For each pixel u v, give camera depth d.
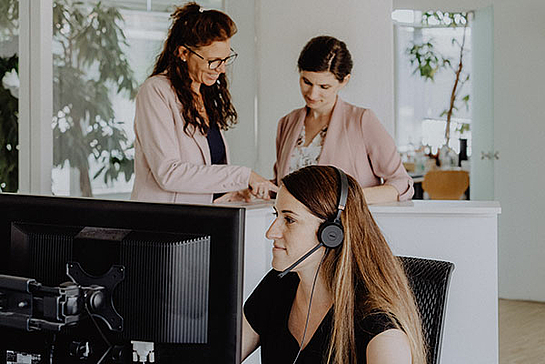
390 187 2.99
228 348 1.09
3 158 3.05
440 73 8.90
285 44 4.54
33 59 2.92
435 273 1.72
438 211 2.63
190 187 2.65
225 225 1.08
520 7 6.12
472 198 6.68
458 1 6.38
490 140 6.44
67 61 3.03
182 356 1.11
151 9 3.42
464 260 2.63
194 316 1.09
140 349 1.12
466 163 8.79
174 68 2.70
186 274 1.09
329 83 3.17
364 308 1.38
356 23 4.44
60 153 3.01
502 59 6.23
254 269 2.73
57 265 1.15
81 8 3.08
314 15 4.49
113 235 1.12
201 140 2.77
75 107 3.07
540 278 6.16
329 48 3.14
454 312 2.63
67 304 1.05
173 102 2.68
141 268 1.10
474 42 6.60
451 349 2.65
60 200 1.17
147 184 2.74
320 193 1.39
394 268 1.42
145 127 2.67
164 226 1.11
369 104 4.44
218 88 2.88
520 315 5.69
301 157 3.31
